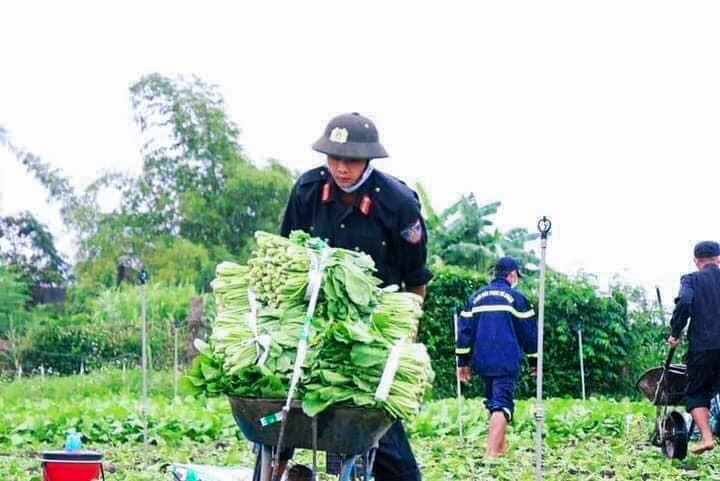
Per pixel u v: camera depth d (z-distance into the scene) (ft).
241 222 208.03
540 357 32.50
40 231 221.87
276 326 25.26
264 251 26.12
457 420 67.67
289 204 29.37
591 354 101.71
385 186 28.68
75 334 120.88
